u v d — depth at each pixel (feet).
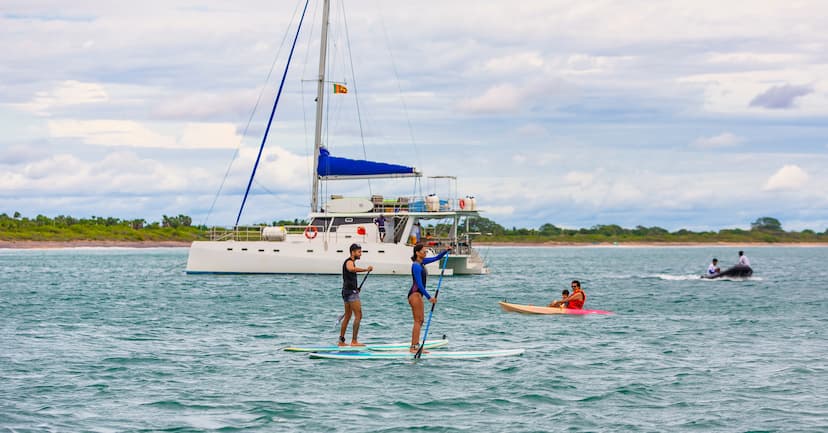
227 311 108.27
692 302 130.72
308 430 45.57
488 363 66.44
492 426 46.73
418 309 69.05
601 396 54.34
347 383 57.88
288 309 110.63
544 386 57.36
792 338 84.38
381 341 79.97
